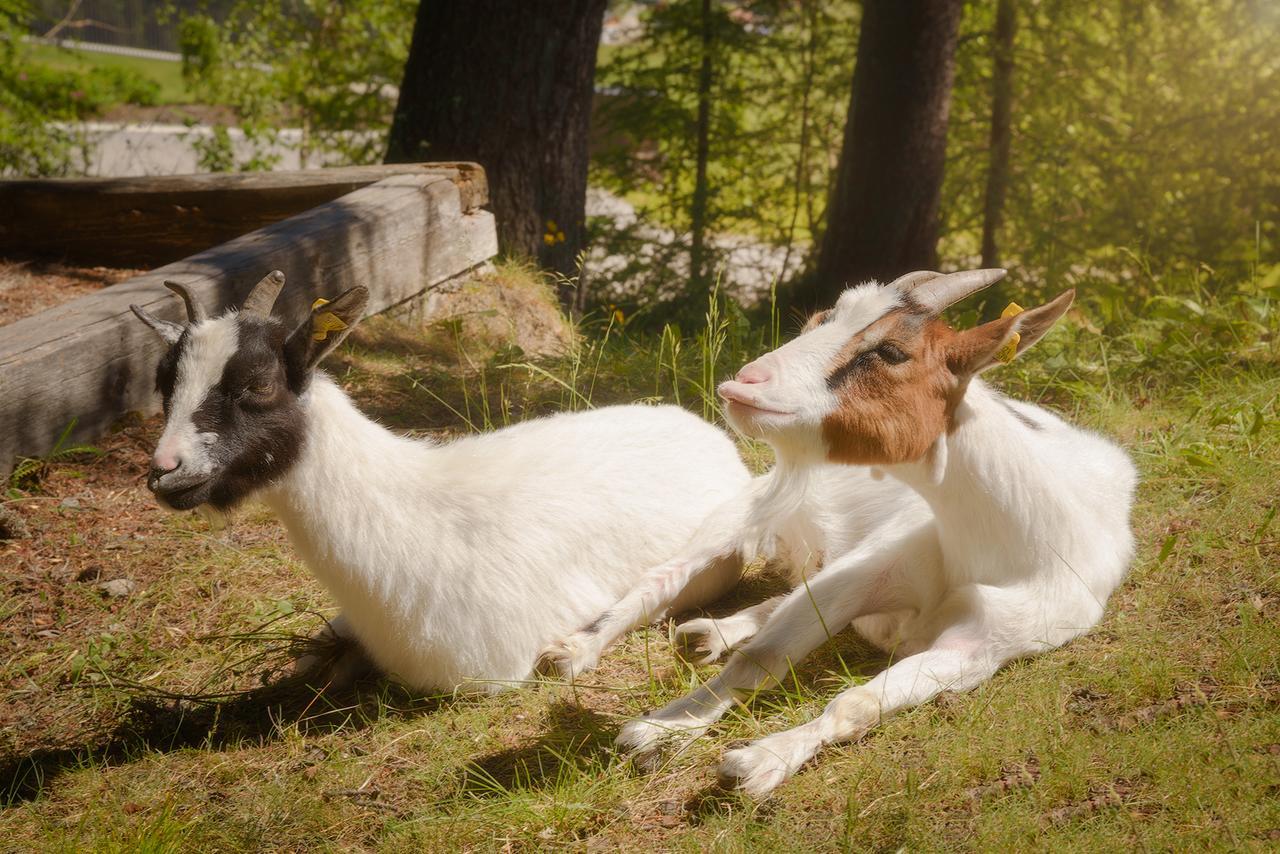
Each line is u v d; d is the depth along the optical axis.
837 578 3.30
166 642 3.85
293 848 2.84
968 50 11.97
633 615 3.60
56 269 7.32
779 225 13.14
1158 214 10.89
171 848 2.78
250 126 12.73
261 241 6.15
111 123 17.94
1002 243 12.05
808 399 2.83
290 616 3.91
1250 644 3.12
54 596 4.09
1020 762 2.79
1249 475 4.07
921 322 2.90
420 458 3.52
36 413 4.78
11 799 3.09
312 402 3.26
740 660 3.16
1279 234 10.28
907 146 10.28
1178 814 2.53
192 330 3.20
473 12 8.51
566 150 8.89
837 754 2.91
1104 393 5.13
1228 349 5.39
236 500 3.21
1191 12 11.09
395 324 6.76
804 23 12.93
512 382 5.89
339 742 3.27
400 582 3.32
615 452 3.96
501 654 3.41
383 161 9.04
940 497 3.15
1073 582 3.23
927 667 3.04
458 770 3.08
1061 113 11.93
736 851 2.58
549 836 2.76
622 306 10.66
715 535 3.74
